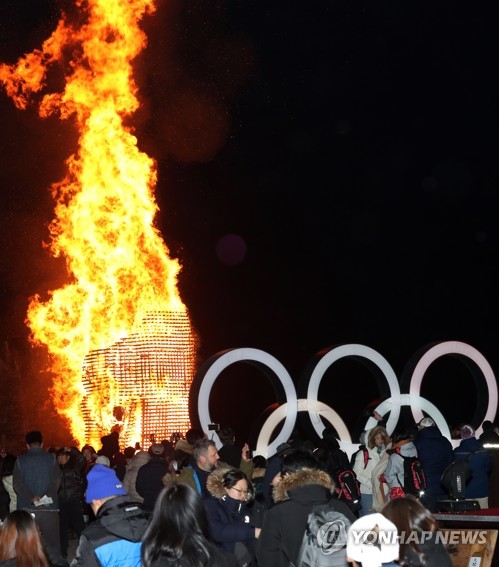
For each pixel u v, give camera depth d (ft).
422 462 34.96
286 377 50.75
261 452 49.42
